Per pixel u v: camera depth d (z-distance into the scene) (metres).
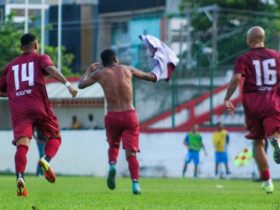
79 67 118.38
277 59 31.09
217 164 69.50
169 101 77.75
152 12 121.06
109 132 31.83
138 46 100.56
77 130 76.62
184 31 102.62
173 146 73.25
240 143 70.62
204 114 78.44
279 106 30.81
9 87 28.05
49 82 84.94
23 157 27.56
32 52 28.20
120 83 31.48
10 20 102.62
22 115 27.62
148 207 24.09
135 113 31.69
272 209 23.67
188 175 72.50
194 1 109.69
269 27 91.94
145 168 74.19
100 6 125.00
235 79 31.00
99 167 75.38
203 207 24.31
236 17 100.56
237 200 28.94
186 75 78.62
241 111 78.44
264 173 33.75
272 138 30.31
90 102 82.31
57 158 77.62
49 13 115.31
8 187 40.72
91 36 119.88
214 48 91.12
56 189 39.47
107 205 24.94
